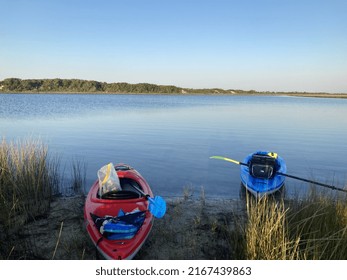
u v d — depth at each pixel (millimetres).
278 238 4406
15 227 5629
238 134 19844
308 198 6164
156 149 14672
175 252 4969
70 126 22609
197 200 7742
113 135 18719
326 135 19656
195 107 51562
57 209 6727
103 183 6234
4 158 7406
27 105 50000
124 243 4508
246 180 8203
